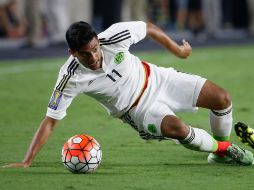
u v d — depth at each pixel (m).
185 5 73.12
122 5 68.00
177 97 19.70
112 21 67.75
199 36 70.12
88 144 18.94
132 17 62.56
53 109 18.88
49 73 45.03
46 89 38.34
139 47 62.06
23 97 35.53
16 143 24.02
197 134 19.25
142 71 19.53
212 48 61.84
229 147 19.80
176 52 20.16
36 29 58.56
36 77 43.31
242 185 17.61
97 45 18.06
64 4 58.41
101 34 18.95
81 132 26.09
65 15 58.72
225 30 79.88
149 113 19.31
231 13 80.88
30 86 39.50
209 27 70.50
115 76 19.02
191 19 70.88
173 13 75.50
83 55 18.11
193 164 20.34
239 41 68.62
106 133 25.84
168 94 19.67
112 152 22.28
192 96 19.66
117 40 18.84
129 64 19.17
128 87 19.30
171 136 19.16
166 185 17.59
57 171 19.30
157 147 23.05
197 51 59.19
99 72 18.84
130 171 19.36
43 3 62.78
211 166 20.00
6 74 44.88
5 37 64.94
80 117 29.56
